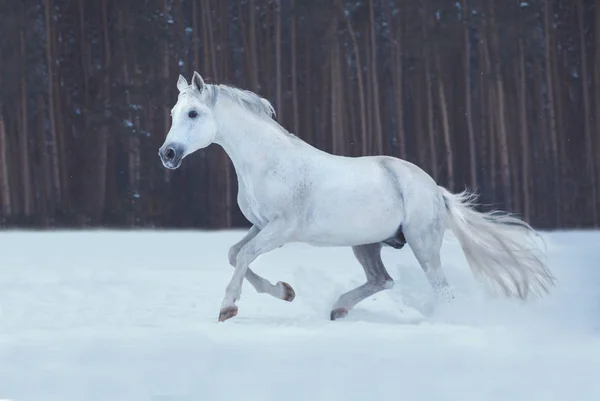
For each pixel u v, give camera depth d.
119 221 33.53
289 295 8.10
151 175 34.12
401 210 7.92
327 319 8.13
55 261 15.88
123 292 10.45
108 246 20.53
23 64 33.81
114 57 34.97
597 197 36.19
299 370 5.20
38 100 34.66
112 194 34.66
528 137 36.31
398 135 36.44
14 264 15.14
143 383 4.80
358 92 37.00
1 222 32.91
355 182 7.78
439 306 7.98
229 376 5.00
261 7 37.12
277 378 4.94
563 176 36.19
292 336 6.71
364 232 7.82
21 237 24.55
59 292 10.42
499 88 36.19
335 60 36.16
